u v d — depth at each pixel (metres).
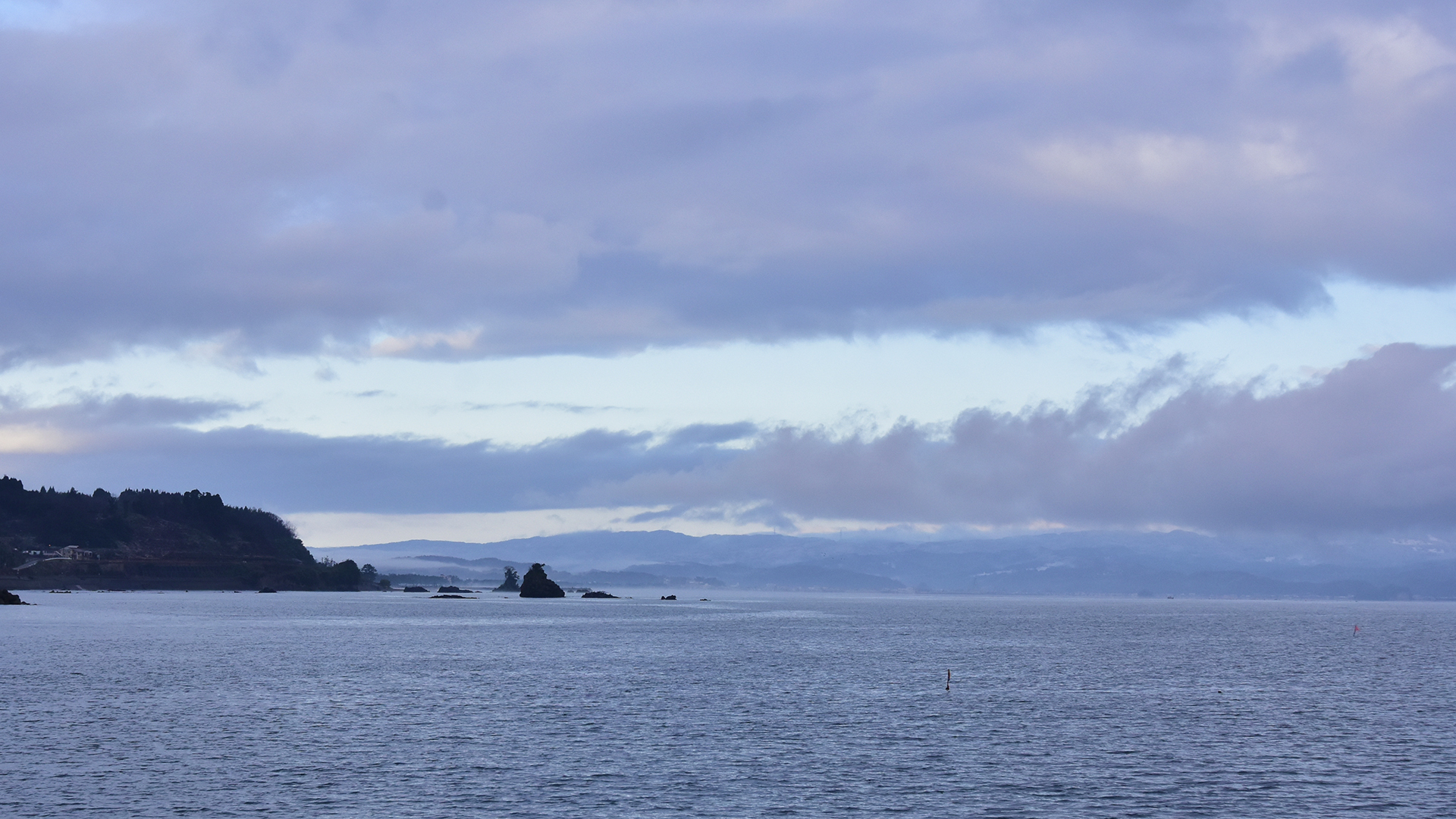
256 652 130.25
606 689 94.81
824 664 121.00
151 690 91.12
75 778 57.09
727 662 122.81
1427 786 59.09
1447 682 111.75
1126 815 52.53
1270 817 52.59
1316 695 97.44
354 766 60.50
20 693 88.31
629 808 52.47
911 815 51.88
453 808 52.00
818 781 58.12
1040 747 68.38
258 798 53.50
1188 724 78.38
